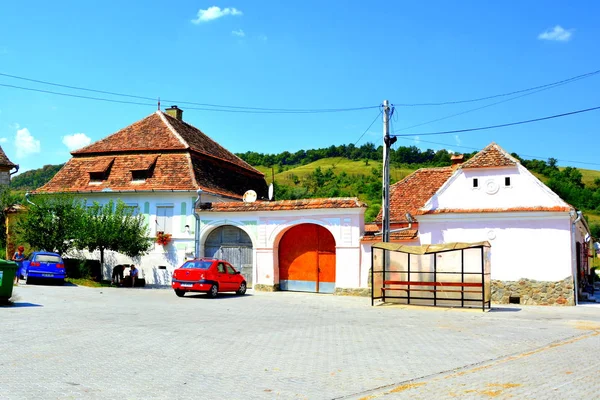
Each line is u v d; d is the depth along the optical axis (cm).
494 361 1023
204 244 3095
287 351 1088
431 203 2598
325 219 2764
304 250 2881
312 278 2844
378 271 2341
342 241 2719
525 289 2406
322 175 11281
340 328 1461
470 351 1123
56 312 1582
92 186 3309
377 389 795
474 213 2500
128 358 964
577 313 2014
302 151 14125
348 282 2686
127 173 3306
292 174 11788
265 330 1379
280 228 2861
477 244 2050
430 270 2298
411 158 10706
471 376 884
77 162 3494
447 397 751
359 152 13275
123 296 2264
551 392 780
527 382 843
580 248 2991
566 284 2350
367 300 2450
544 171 10188
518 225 2447
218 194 3291
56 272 2627
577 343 1259
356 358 1026
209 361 966
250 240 3009
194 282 2358
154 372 866
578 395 764
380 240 2645
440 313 1948
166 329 1325
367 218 5534
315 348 1130
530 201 2438
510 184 2480
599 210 8981
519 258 2430
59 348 1032
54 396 708
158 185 3180
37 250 2980
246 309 1919
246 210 2925
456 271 2261
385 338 1289
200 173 3309
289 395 754
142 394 733
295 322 1577
